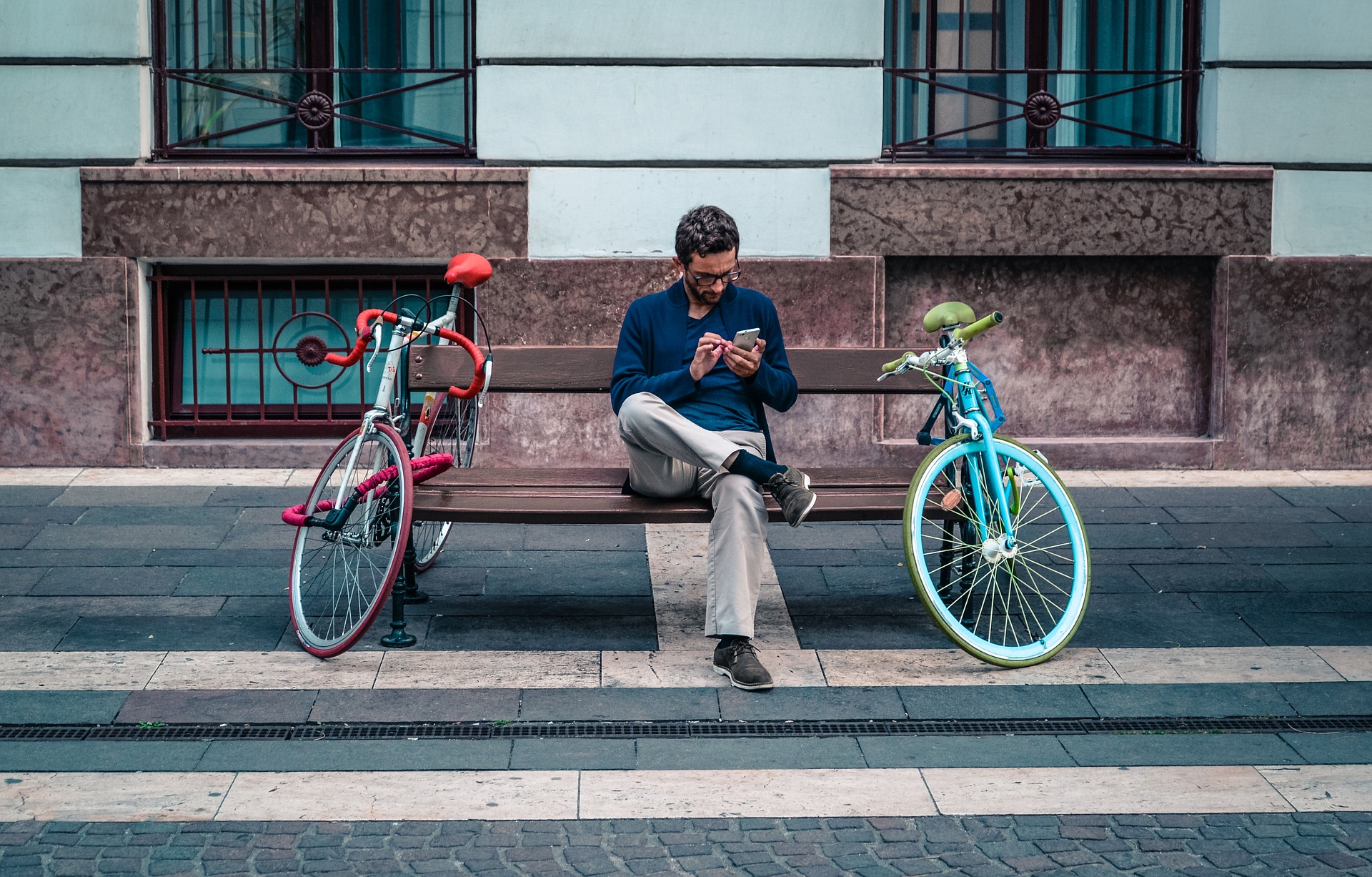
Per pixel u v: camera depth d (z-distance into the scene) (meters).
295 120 7.05
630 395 4.43
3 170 6.65
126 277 6.73
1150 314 7.10
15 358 6.76
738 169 6.78
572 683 4.29
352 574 5.25
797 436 6.99
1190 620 4.88
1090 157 7.15
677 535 5.91
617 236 6.80
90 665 4.37
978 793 3.60
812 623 4.84
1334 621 4.87
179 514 6.06
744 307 4.61
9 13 6.55
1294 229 6.94
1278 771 3.73
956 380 4.67
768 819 3.45
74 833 3.34
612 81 6.68
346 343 7.12
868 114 6.76
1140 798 3.57
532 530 5.96
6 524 5.86
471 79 6.97
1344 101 6.86
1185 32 7.09
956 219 6.84
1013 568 5.07
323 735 3.92
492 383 5.04
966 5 7.12
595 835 3.37
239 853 3.26
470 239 6.77
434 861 3.23
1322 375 7.03
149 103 6.78
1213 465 7.07
